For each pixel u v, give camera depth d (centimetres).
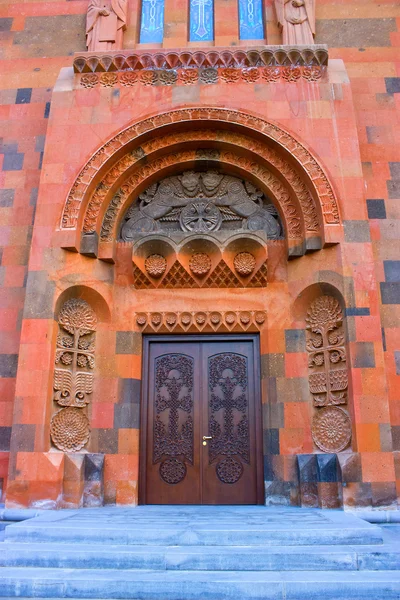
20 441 755
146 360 896
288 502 793
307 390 834
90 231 868
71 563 495
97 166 873
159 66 919
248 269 883
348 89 898
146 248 902
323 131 875
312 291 849
